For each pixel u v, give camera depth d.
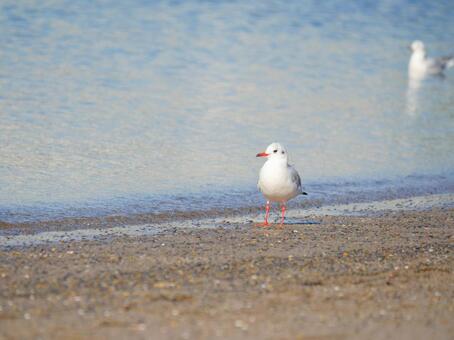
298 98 24.66
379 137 21.08
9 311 9.34
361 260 11.86
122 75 26.25
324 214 15.16
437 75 30.73
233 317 9.34
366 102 24.89
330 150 19.64
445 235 13.63
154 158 18.16
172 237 13.11
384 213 15.28
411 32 37.28
